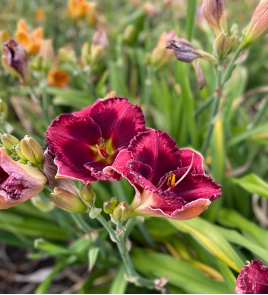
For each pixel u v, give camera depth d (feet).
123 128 1.53
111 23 4.59
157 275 2.34
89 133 1.50
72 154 1.45
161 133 1.43
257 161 3.44
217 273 2.38
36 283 3.25
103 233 2.59
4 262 3.39
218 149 2.62
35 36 2.83
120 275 2.40
